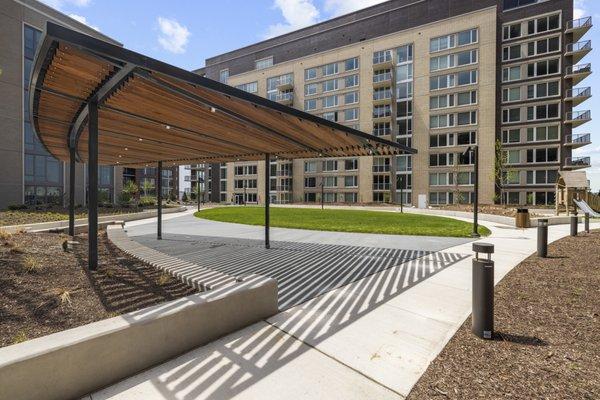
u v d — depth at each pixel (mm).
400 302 4938
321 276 6645
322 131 7492
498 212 23000
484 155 42219
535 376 2783
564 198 23766
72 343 2521
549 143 41406
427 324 4062
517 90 43281
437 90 45219
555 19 41719
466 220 21062
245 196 63562
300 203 55094
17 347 2414
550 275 6148
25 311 3678
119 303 4074
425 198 43188
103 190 38781
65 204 33312
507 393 2553
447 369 2965
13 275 4676
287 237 12992
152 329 3045
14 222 17297
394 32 50188
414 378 2852
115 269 5672
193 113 6055
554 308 4375
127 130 7488
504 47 44219
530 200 41844
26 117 30484
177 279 5195
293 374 2949
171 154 10977
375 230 14797
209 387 2744
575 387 2602
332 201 53281
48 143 9344
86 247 7684
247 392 2684
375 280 6293
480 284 3580
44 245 6926
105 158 11984
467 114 43375
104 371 2711
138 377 2875
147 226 18031
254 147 9617
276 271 7129
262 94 60250
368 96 50062
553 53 41594
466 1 45406
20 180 29906
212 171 71875
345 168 52156
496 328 3793
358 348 3432
